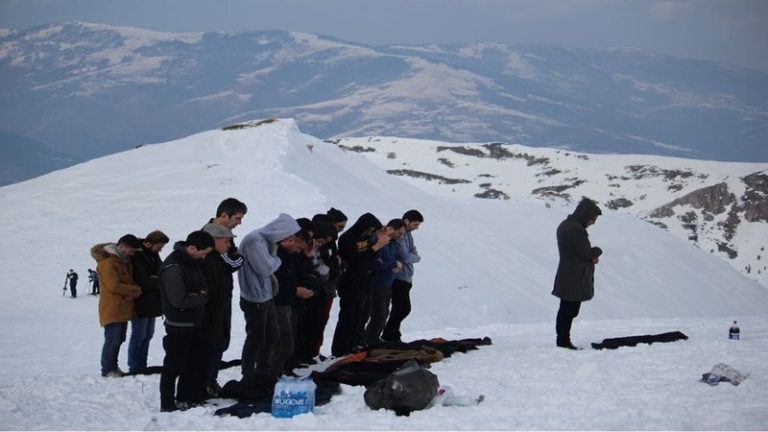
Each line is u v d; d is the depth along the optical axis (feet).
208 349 38.45
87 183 192.65
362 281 50.57
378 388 32.76
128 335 93.35
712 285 218.38
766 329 58.75
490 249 187.83
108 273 48.16
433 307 133.28
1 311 113.29
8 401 39.50
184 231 157.89
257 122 228.43
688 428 27.78
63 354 74.84
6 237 161.38
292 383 32.83
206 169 190.39
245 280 40.24
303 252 44.96
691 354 41.78
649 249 229.04
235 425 31.53
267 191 171.32
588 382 36.37
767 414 29.30
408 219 54.34
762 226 627.05
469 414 31.35
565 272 47.83
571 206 262.26
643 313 183.93
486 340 54.75
